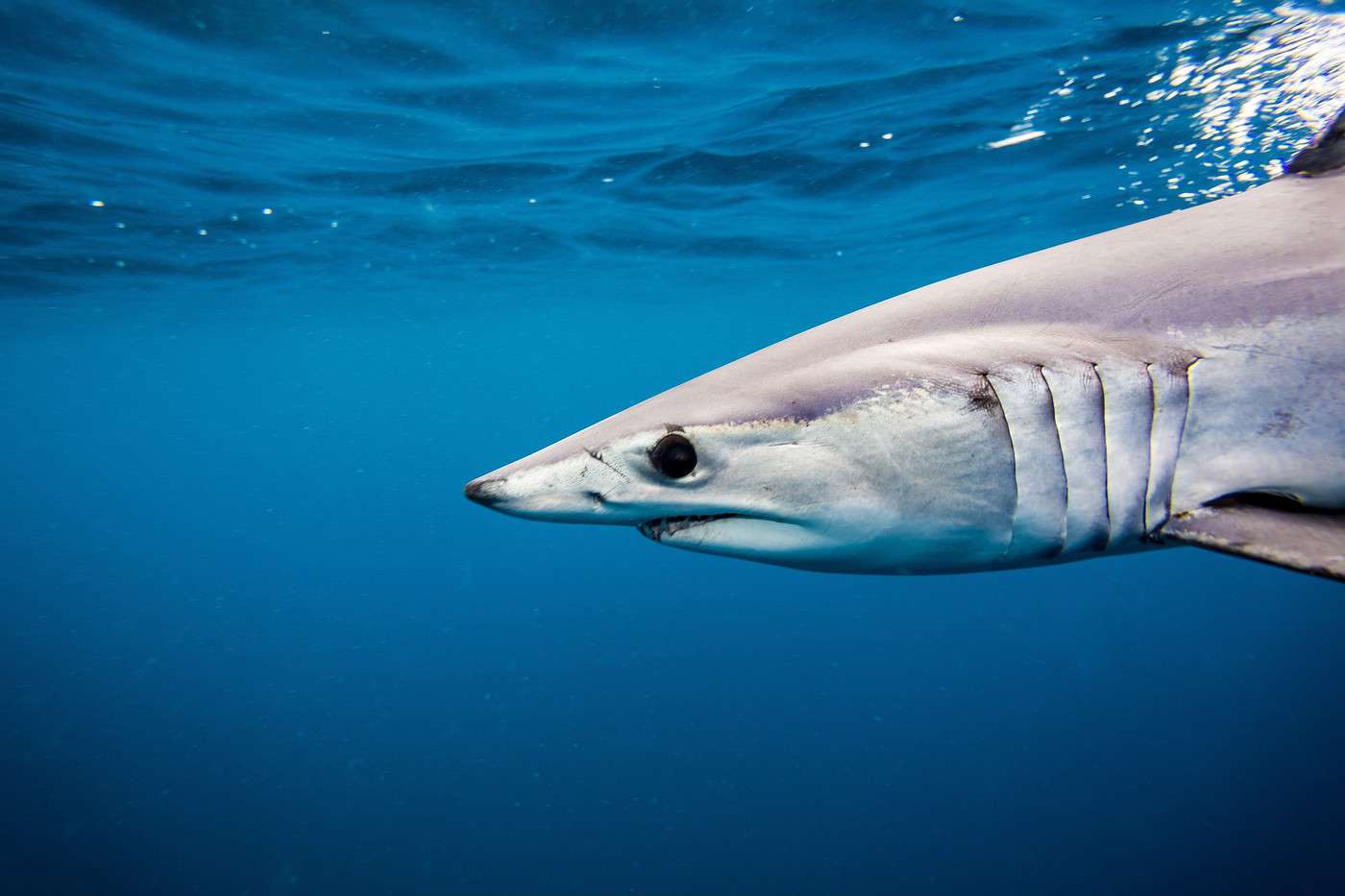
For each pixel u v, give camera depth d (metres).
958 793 20.27
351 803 20.08
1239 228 1.88
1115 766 21.80
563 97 10.96
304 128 11.52
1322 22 9.35
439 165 13.46
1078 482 1.63
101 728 25.97
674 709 26.05
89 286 22.48
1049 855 17.41
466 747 23.47
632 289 28.78
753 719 25.12
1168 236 1.90
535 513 1.71
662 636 34.59
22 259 18.70
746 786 20.67
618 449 1.69
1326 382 1.62
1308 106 11.89
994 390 1.64
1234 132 13.19
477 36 9.14
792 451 1.67
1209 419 1.64
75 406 77.38
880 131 12.92
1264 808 17.89
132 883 16.59
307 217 16.30
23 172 12.78
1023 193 17.33
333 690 29.06
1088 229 21.80
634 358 62.88
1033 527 1.65
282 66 9.59
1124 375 1.63
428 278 24.19
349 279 23.75
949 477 1.64
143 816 19.42
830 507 1.67
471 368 62.22
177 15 8.33
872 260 24.58
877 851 17.72
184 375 55.62
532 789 20.64
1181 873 16.33
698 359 64.00
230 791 20.80
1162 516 1.64
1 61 9.12
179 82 9.88
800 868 17.14
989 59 10.27
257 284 23.72
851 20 9.19
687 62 10.09
